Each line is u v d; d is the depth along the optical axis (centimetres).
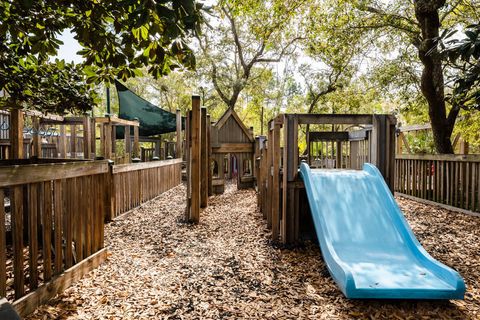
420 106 970
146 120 1188
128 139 1058
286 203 450
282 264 377
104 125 844
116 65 295
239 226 550
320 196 423
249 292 302
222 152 962
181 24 209
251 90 1986
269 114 2762
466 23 783
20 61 365
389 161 461
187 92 2438
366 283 285
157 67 304
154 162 794
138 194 698
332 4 852
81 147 1352
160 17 175
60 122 815
